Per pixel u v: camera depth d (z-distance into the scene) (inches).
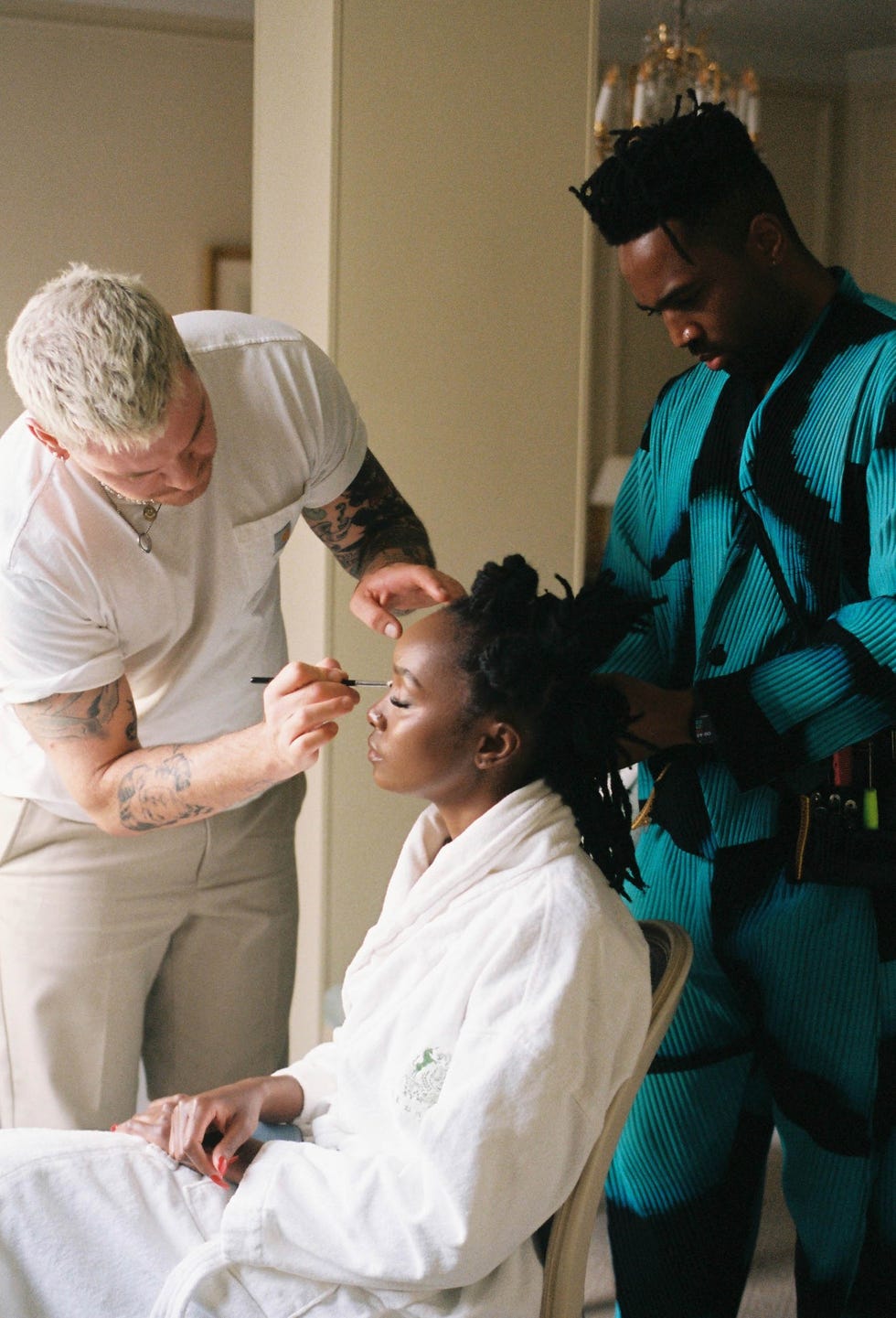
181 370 50.1
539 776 49.5
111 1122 69.3
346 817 92.7
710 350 52.4
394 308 89.8
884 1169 56.2
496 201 90.8
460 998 46.5
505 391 93.4
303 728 51.3
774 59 183.5
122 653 62.0
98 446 49.3
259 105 102.1
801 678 48.8
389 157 87.8
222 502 61.1
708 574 55.6
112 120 145.7
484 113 89.5
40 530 55.8
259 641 67.3
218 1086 73.2
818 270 52.4
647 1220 59.5
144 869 67.2
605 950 45.6
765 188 50.6
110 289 49.8
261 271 103.1
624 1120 46.3
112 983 67.7
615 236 51.9
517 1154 42.9
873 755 52.3
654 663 58.9
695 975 56.4
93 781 59.1
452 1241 42.1
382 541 70.1
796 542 52.0
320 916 93.6
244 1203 44.5
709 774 54.9
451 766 49.0
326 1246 43.6
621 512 60.9
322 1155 45.9
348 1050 49.3
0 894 67.1
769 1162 93.3
